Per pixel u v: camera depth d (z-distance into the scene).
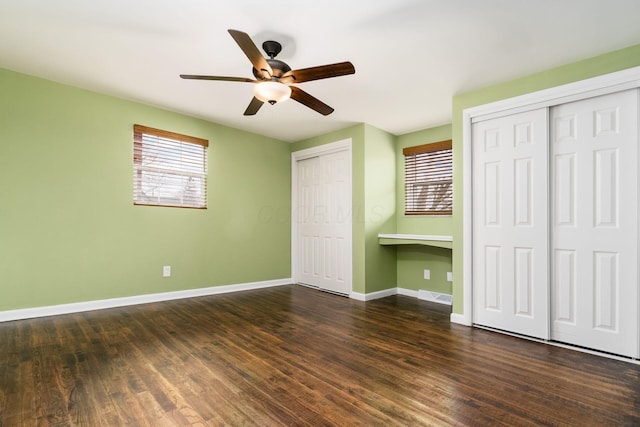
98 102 3.34
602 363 2.19
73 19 2.08
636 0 1.81
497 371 2.06
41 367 2.04
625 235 2.30
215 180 4.27
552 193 2.62
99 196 3.36
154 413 1.57
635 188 2.26
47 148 3.07
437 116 3.84
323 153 4.70
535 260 2.67
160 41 2.33
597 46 2.28
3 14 2.03
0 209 2.85
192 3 1.90
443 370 2.07
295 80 2.21
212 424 1.49
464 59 2.50
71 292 3.20
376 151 4.29
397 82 2.91
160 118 3.75
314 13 1.97
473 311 3.03
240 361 2.18
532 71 2.66
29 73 2.93
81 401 1.67
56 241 3.12
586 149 2.47
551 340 2.61
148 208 3.69
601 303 2.39
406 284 4.45
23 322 2.89
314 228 4.87
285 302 3.90
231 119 4.10
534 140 2.69
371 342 2.57
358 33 2.17
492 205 2.92
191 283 4.05
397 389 1.83
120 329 2.79
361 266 4.12
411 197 4.44
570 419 1.55
